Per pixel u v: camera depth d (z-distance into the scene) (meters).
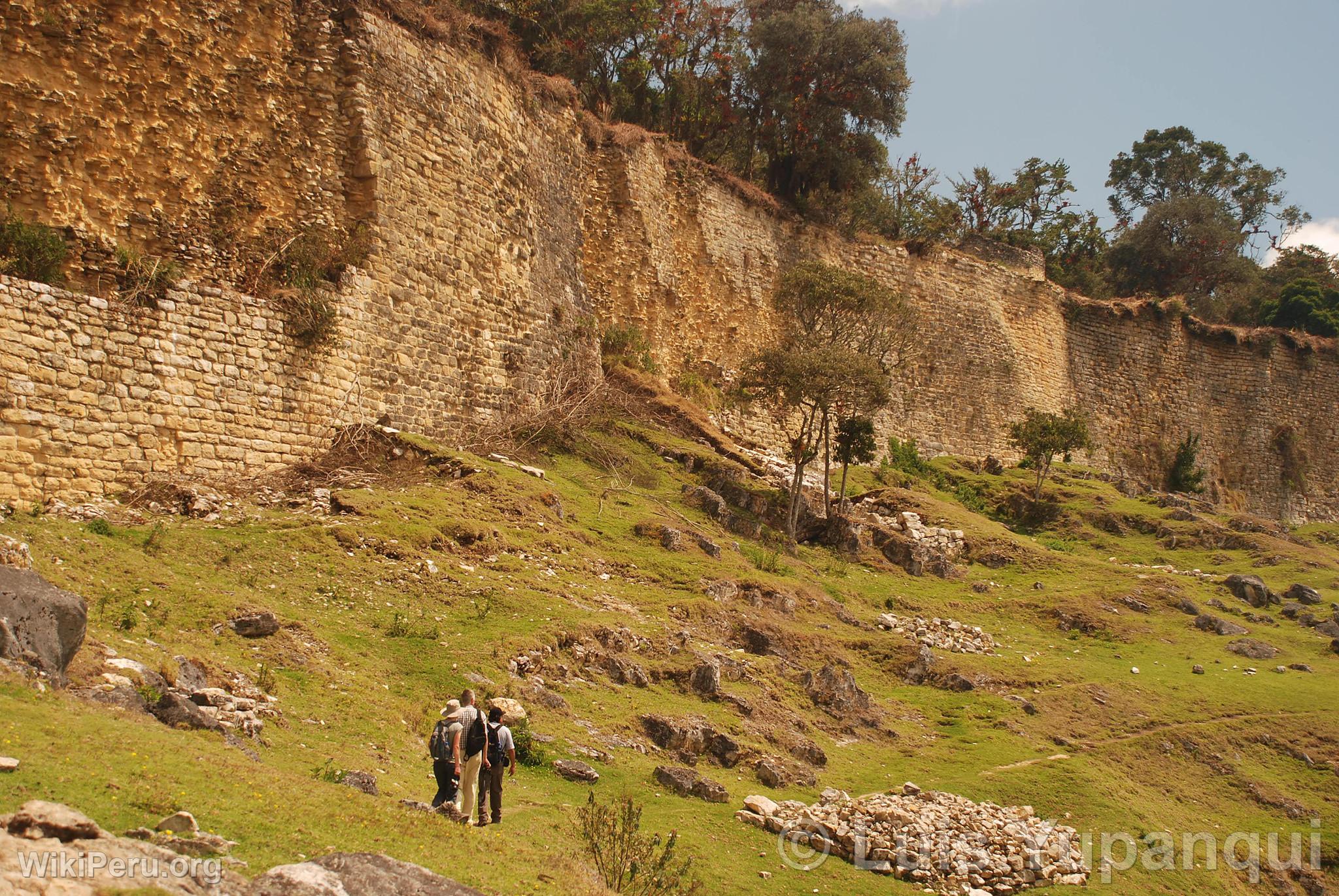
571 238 34.47
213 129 21.34
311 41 23.38
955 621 27.34
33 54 18.61
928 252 50.34
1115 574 33.03
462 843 9.70
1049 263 65.94
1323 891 18.06
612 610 19.62
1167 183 78.12
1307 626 30.86
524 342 29.89
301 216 22.72
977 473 46.38
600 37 42.28
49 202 18.45
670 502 28.53
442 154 26.48
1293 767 21.97
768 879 12.36
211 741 10.29
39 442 16.78
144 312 18.62
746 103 47.25
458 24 28.38
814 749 17.33
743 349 41.34
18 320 16.69
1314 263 76.88
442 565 18.88
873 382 31.97
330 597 16.45
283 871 7.23
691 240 40.31
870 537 32.44
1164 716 22.92
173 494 18.30
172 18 20.67
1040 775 18.34
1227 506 60.44
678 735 15.83
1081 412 52.44
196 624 13.77
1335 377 65.94
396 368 24.31
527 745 13.97
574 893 9.32
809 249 45.06
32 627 10.01
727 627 21.12
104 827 7.57
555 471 27.69
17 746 8.34
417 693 14.34
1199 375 61.28
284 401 21.19
